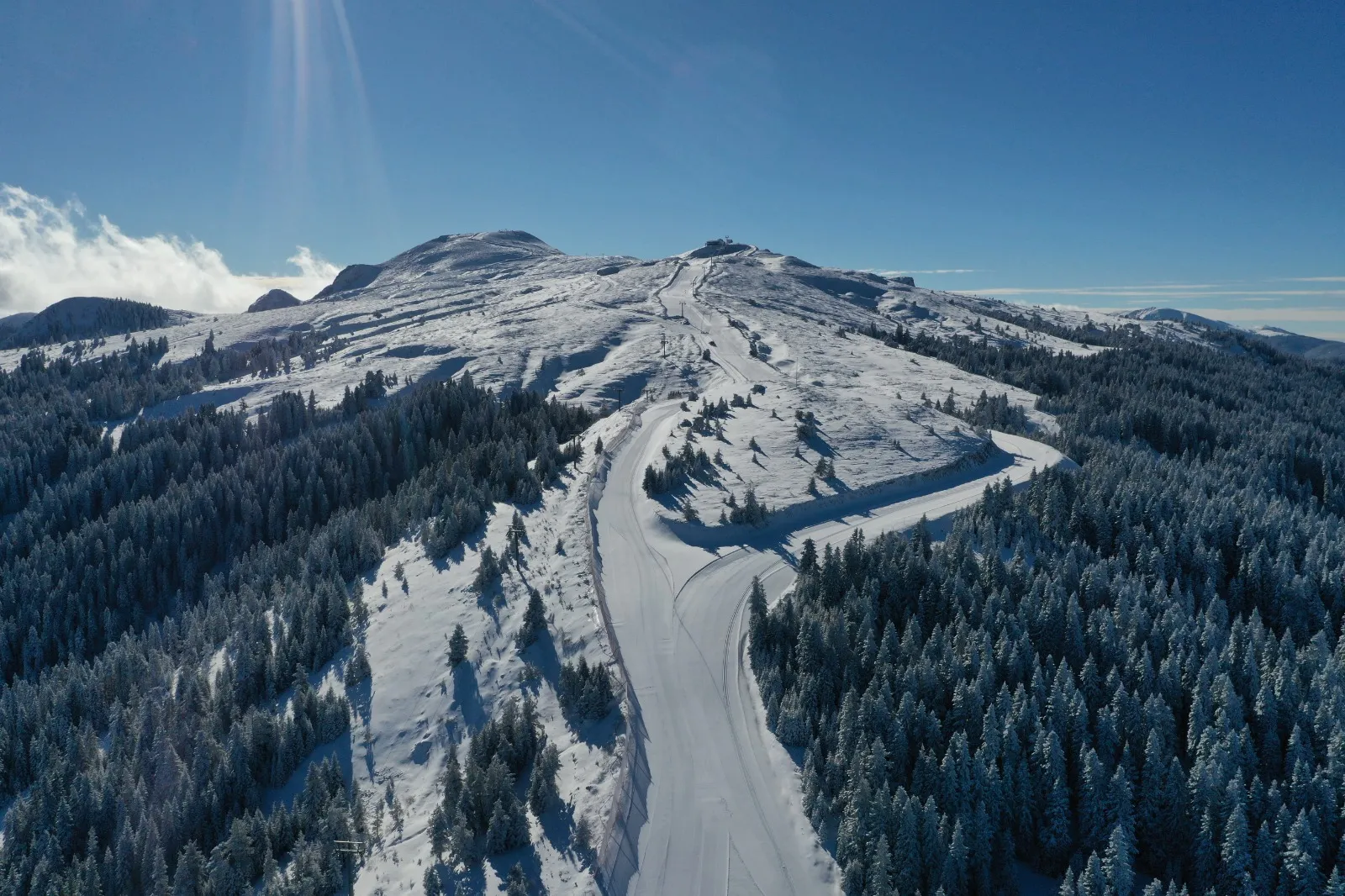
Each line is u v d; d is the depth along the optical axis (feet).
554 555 214.07
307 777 153.69
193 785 154.81
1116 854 113.19
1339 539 226.99
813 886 113.60
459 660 174.50
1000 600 173.68
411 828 135.64
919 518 242.17
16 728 202.80
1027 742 134.72
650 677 160.97
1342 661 158.81
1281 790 126.00
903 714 137.49
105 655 247.29
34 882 146.51
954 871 113.39
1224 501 240.32
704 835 121.60
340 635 199.62
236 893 133.18
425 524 254.06
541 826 124.88
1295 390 634.43
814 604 176.14
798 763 136.15
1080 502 232.94
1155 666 160.35
